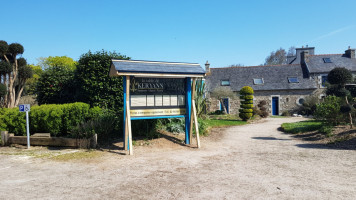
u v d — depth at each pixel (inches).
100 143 322.3
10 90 660.1
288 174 192.5
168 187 165.3
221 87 975.0
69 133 369.4
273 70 1117.7
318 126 434.3
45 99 492.7
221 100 962.1
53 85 485.7
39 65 1603.1
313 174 191.6
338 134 343.6
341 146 295.6
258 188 161.5
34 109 375.6
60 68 519.8
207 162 235.0
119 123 350.9
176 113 328.2
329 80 554.9
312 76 1041.5
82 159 251.6
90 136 320.5
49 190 162.2
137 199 145.2
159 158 252.5
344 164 219.6
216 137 406.9
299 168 209.6
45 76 497.0
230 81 1101.7
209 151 290.5
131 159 249.0
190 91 335.6
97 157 259.1
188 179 182.4
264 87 1053.2
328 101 429.4
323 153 267.1
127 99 289.9
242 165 222.5
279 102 1046.4
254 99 1066.1
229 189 160.2
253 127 584.4
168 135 356.5
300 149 295.3
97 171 207.2
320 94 1019.3
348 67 1029.2
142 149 295.6
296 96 1035.3
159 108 317.4
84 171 207.8
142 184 172.1
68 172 205.5
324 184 167.9
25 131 384.5
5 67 631.2
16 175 199.0
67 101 482.0
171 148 304.8
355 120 386.6
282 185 167.0
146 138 336.2
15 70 685.9
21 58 713.0
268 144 339.6
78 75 444.8
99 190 161.2
